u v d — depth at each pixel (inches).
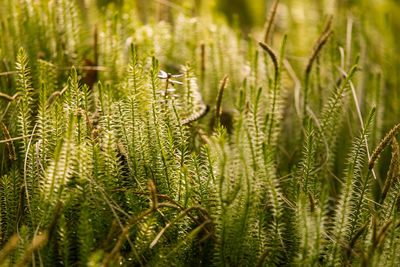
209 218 31.8
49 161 32.4
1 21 36.3
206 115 35.7
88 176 31.7
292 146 36.8
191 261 32.2
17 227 31.6
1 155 33.8
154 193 30.9
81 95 32.4
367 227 32.1
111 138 32.1
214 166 31.9
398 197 31.9
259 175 31.4
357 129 37.0
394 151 32.2
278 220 31.6
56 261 31.5
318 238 30.9
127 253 31.9
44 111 32.2
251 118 31.6
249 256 31.8
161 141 32.6
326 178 34.9
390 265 31.2
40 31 36.9
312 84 37.3
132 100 32.5
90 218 31.7
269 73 36.4
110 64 36.5
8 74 35.2
